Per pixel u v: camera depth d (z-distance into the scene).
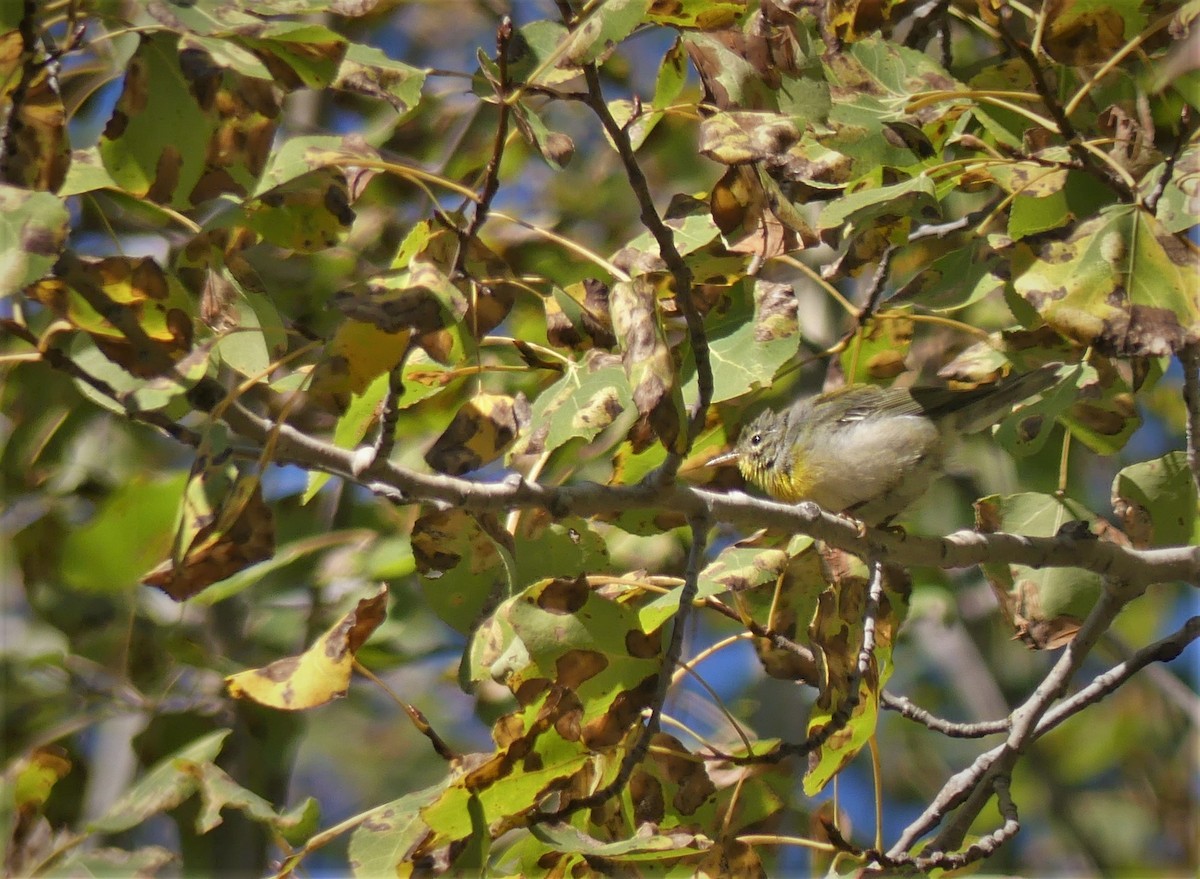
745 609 9.41
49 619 10.41
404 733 20.23
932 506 17.61
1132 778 20.19
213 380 7.84
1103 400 10.30
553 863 8.33
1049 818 19.83
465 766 7.84
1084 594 10.34
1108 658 20.34
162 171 7.09
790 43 8.23
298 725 10.97
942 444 11.37
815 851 9.47
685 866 8.54
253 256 12.85
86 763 10.05
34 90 6.81
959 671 17.83
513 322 12.60
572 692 8.27
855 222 9.05
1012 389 9.97
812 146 8.53
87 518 11.16
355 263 13.26
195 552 6.98
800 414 11.63
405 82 7.70
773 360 8.86
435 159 14.15
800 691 14.72
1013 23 11.07
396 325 6.60
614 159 17.00
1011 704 19.61
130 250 10.66
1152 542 10.38
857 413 11.46
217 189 7.18
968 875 9.38
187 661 10.35
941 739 20.27
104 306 6.81
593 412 8.18
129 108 6.99
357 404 8.86
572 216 16.52
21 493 10.02
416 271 6.82
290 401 6.96
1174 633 10.38
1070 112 8.79
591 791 8.30
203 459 6.89
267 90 7.10
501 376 11.71
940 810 10.28
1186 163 8.29
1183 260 7.82
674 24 8.20
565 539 9.38
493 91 7.96
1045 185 8.70
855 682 8.60
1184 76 8.39
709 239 9.12
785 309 8.98
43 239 6.31
